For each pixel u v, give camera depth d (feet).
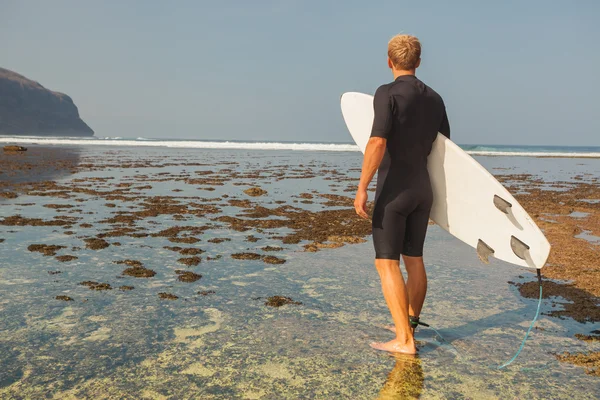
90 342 10.72
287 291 14.82
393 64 11.00
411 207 10.50
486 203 10.67
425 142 10.50
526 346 10.97
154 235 23.18
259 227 25.96
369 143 10.07
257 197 38.78
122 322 11.98
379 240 10.64
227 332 11.46
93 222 26.27
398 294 10.48
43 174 54.34
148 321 12.08
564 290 15.31
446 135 11.48
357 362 9.96
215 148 164.25
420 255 11.12
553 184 56.13
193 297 14.07
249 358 10.05
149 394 8.51
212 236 23.35
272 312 12.91
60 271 16.47
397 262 10.66
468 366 9.90
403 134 10.26
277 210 32.07
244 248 20.86
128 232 23.71
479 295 14.78
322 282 15.89
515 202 10.21
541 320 12.66
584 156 150.20
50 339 10.85
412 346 10.43
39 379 9.00
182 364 9.73
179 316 12.48
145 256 18.99
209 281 15.79
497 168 85.97
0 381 8.89
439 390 8.86
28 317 12.14
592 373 9.66
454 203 11.16
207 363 9.79
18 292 14.10
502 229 10.52
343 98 13.03
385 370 9.63
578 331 11.93
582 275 17.08
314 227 26.18
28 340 10.76
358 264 18.43
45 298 13.64
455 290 15.26
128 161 82.69
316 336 11.30
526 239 10.14
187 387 8.78
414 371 9.61
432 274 17.24
